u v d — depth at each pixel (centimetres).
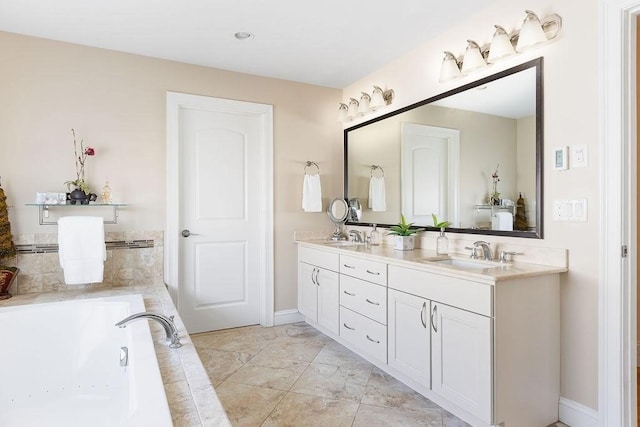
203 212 334
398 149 308
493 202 230
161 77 308
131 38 271
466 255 245
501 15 226
